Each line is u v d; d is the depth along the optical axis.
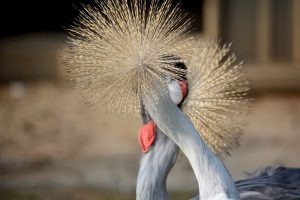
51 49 17.58
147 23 4.64
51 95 15.70
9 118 13.73
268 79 15.62
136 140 12.22
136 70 4.56
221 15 15.85
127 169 10.62
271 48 15.77
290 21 15.70
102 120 13.47
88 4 4.88
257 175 5.82
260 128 12.45
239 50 15.84
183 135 4.74
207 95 5.12
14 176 10.43
